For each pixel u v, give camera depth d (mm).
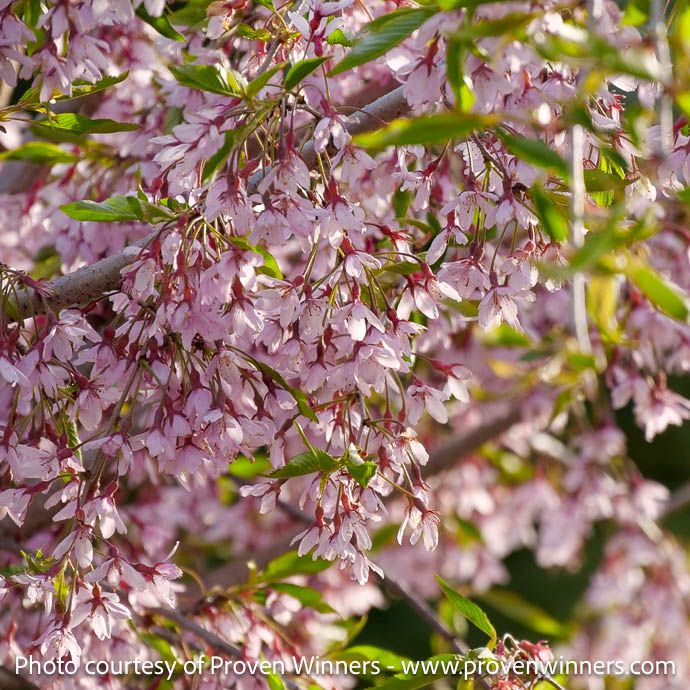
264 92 1517
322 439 1616
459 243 1521
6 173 1834
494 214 1511
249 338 1512
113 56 1683
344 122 1486
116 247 1699
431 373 1880
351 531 1485
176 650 1665
